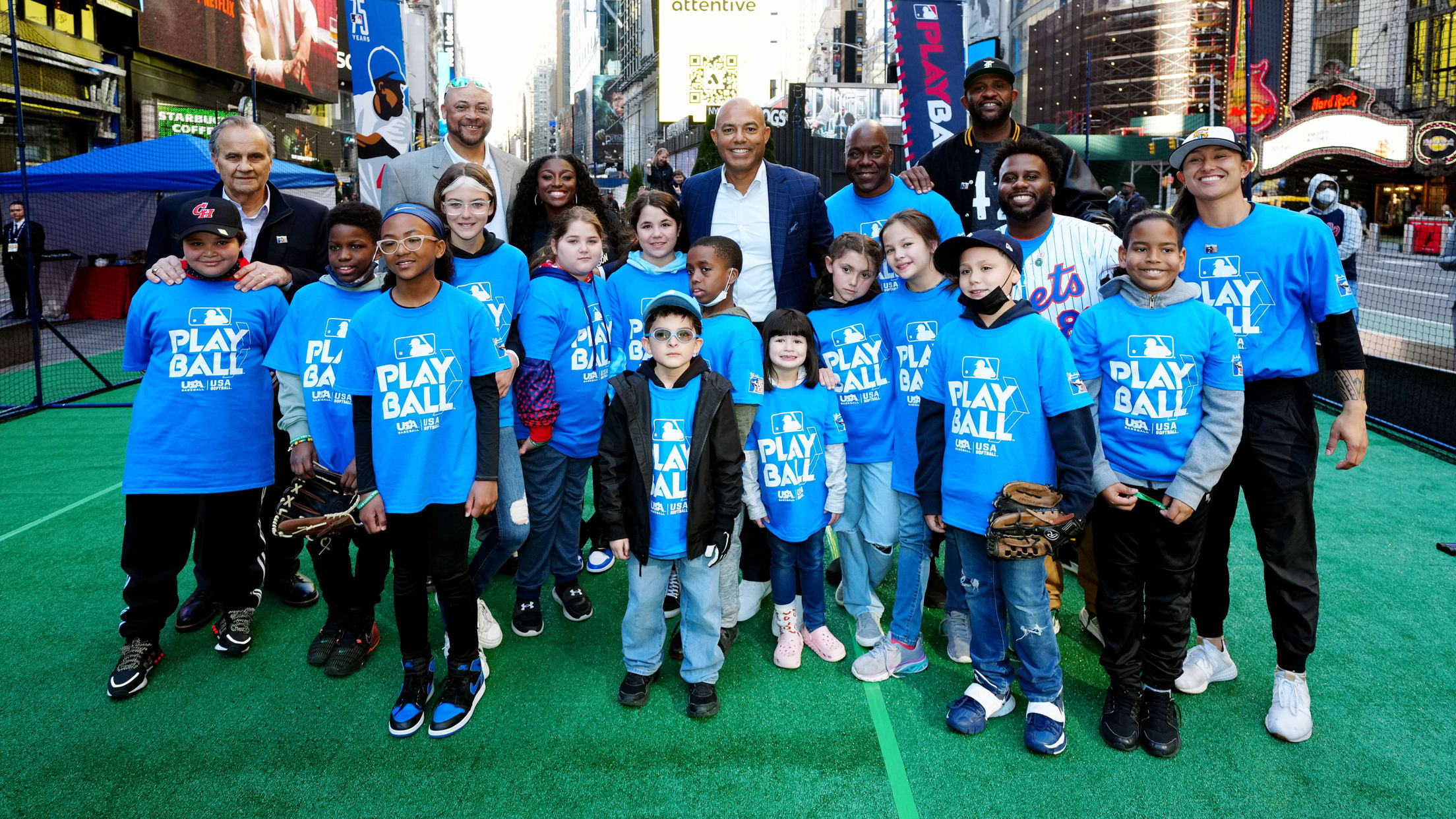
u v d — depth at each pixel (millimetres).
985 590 2473
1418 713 2557
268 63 24391
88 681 2803
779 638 2959
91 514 4484
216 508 2859
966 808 2146
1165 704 2441
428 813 2135
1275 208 2482
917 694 2727
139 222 13367
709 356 2861
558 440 3066
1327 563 3711
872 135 3387
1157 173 35656
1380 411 6391
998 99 3545
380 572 2920
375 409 2381
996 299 2381
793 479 2834
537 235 3654
